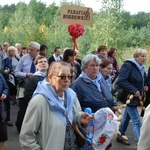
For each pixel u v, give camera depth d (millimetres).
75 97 2865
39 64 4488
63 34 21406
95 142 3025
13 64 8836
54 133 2529
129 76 5246
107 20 18297
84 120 2816
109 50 8641
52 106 2561
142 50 5297
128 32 21391
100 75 3730
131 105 5266
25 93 4484
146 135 2457
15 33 24578
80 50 20172
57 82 2584
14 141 5805
